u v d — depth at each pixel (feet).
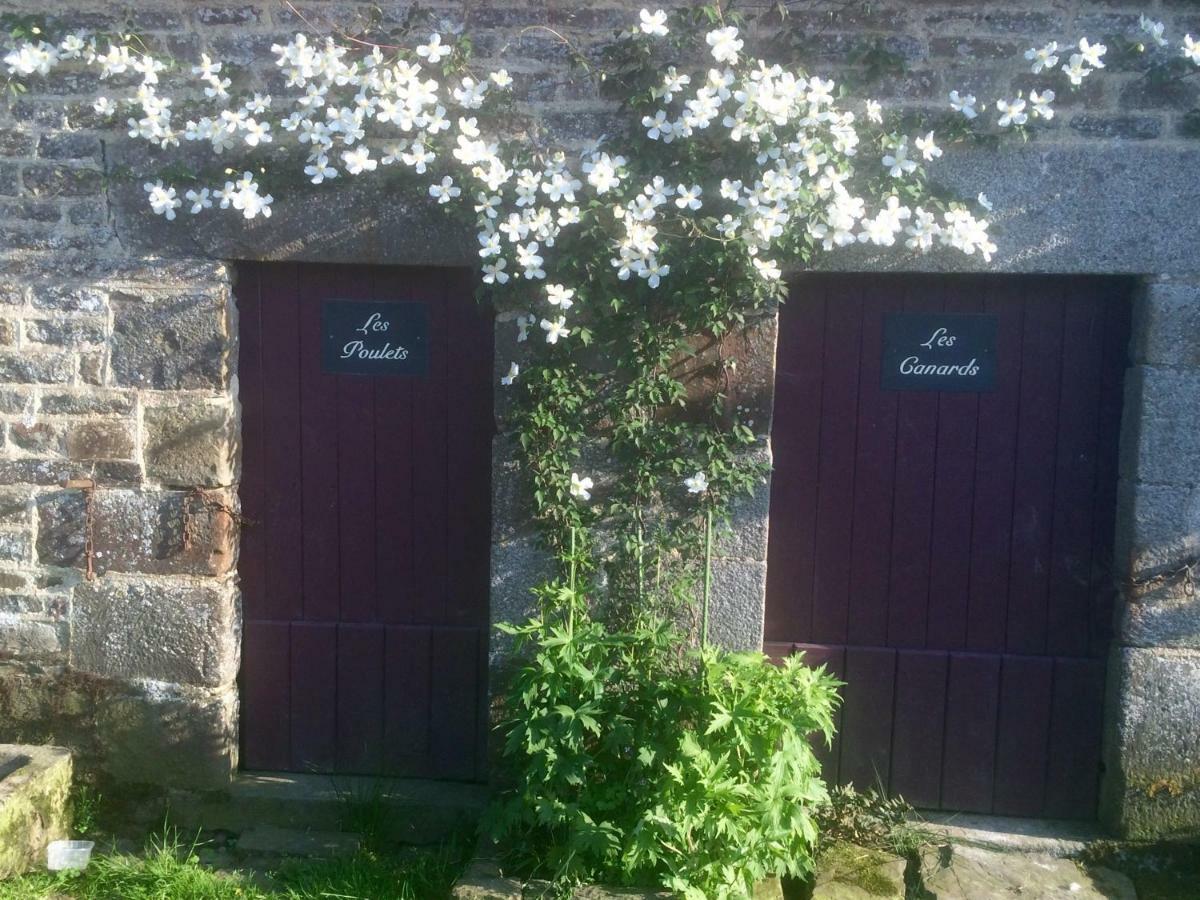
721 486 13.73
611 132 13.61
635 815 12.92
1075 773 14.47
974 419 14.24
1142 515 13.51
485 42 13.61
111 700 14.73
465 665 15.01
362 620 15.08
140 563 14.56
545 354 13.73
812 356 14.29
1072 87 13.14
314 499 14.96
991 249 12.71
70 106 14.06
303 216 13.96
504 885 12.82
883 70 13.20
